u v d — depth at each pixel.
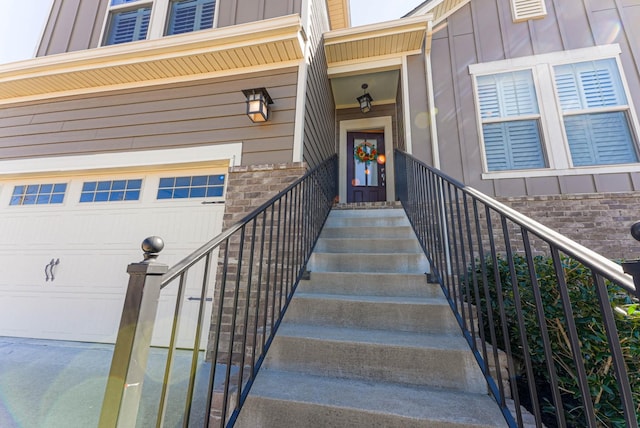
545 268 1.70
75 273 3.35
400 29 3.93
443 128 3.73
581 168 3.24
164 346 2.93
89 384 2.27
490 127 3.64
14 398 2.05
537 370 1.69
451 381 1.42
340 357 1.55
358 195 5.41
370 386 1.42
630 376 1.30
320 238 2.94
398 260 2.47
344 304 1.90
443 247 1.97
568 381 1.44
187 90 3.47
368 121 5.57
